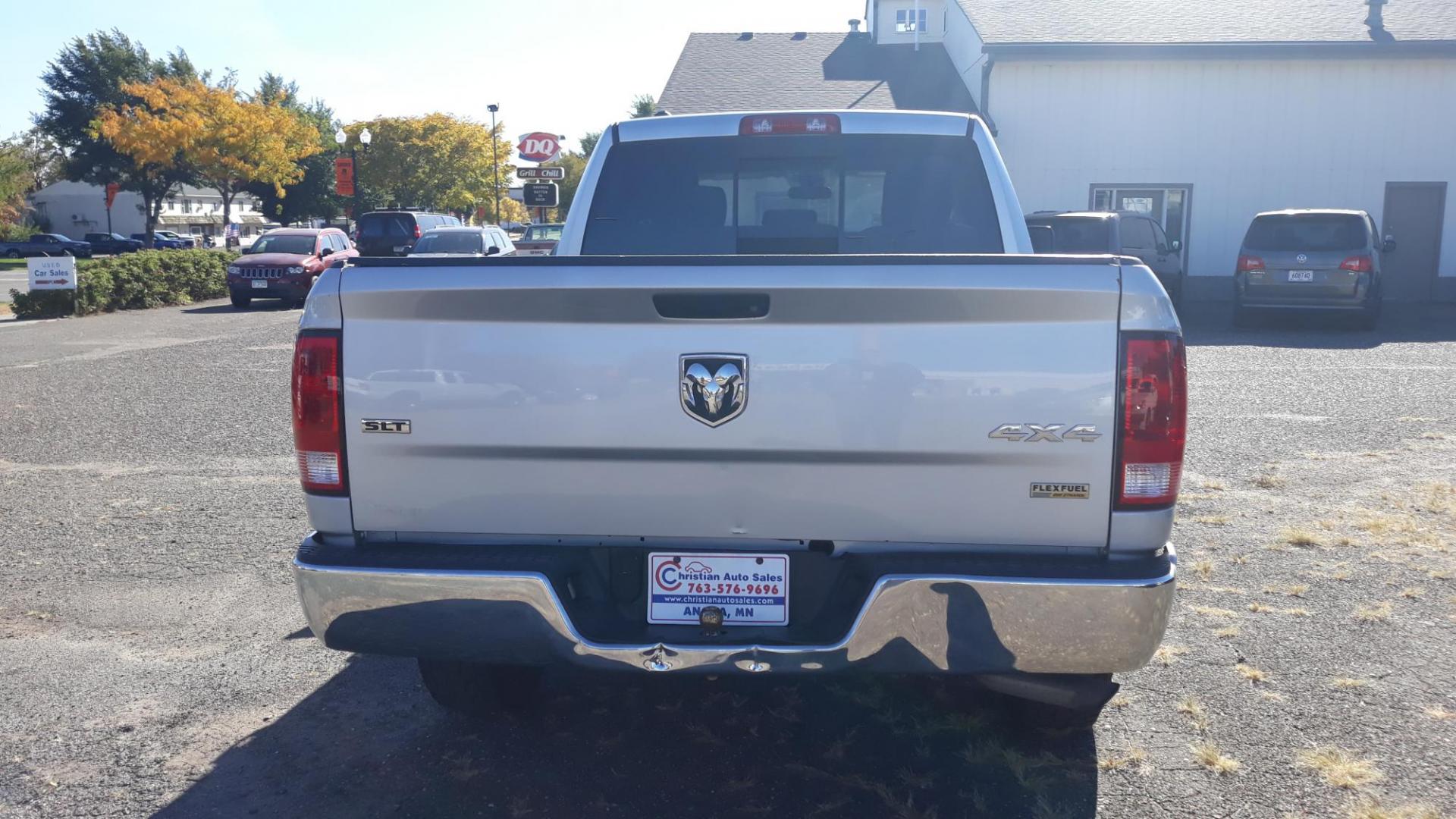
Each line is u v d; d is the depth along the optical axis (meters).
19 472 7.69
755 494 2.91
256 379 12.01
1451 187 21.22
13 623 4.83
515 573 2.90
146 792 3.38
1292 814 3.21
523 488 2.98
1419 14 22.02
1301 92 21.12
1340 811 3.23
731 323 2.85
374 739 3.73
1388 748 3.61
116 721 3.87
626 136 4.60
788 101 25.02
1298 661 4.29
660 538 2.99
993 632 2.82
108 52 63.84
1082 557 2.89
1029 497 2.84
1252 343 14.91
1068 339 2.79
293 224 69.19
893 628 2.84
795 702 3.99
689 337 2.86
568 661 2.94
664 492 2.94
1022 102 21.59
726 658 2.88
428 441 2.98
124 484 7.35
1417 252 21.48
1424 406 9.89
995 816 3.21
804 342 2.84
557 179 20.91
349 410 3.00
